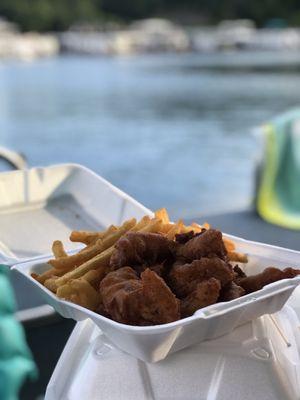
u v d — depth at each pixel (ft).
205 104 37.93
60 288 2.88
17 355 5.88
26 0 66.95
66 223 4.81
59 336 6.68
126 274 2.87
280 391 2.84
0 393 5.59
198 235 3.10
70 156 26.40
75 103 39.19
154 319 2.65
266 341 2.98
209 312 2.59
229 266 2.97
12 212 4.97
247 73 53.31
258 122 32.12
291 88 42.93
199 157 25.44
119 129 31.65
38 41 66.59
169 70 57.57
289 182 12.19
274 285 2.82
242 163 24.12
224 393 2.78
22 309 7.18
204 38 74.43
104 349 3.00
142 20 75.20
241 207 12.68
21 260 3.35
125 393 2.82
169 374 2.83
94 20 70.54
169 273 2.97
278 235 10.89
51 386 3.04
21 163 6.67
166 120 33.76
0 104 38.68
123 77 52.01
